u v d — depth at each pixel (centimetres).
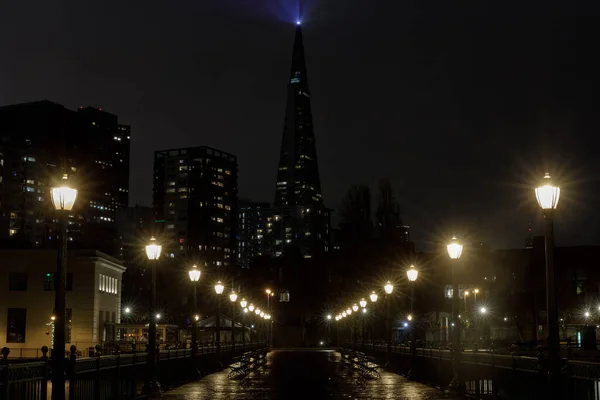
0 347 6912
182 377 3925
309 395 3066
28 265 7075
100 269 7269
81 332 6944
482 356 2656
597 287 7350
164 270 14250
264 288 16500
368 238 11038
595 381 1645
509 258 8394
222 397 2986
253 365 5488
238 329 9925
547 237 1697
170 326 7931
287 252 17588
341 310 12106
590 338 4494
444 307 9075
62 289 1788
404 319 9094
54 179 1831
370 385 3675
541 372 1864
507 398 2322
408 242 10581
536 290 7688
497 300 8150
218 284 5378
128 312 10600
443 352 3359
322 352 10312
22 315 7012
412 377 4059
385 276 10012
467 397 2777
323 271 16500
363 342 7656
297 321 16212
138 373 2959
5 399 1659
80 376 2173
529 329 7700
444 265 9462
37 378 1836
